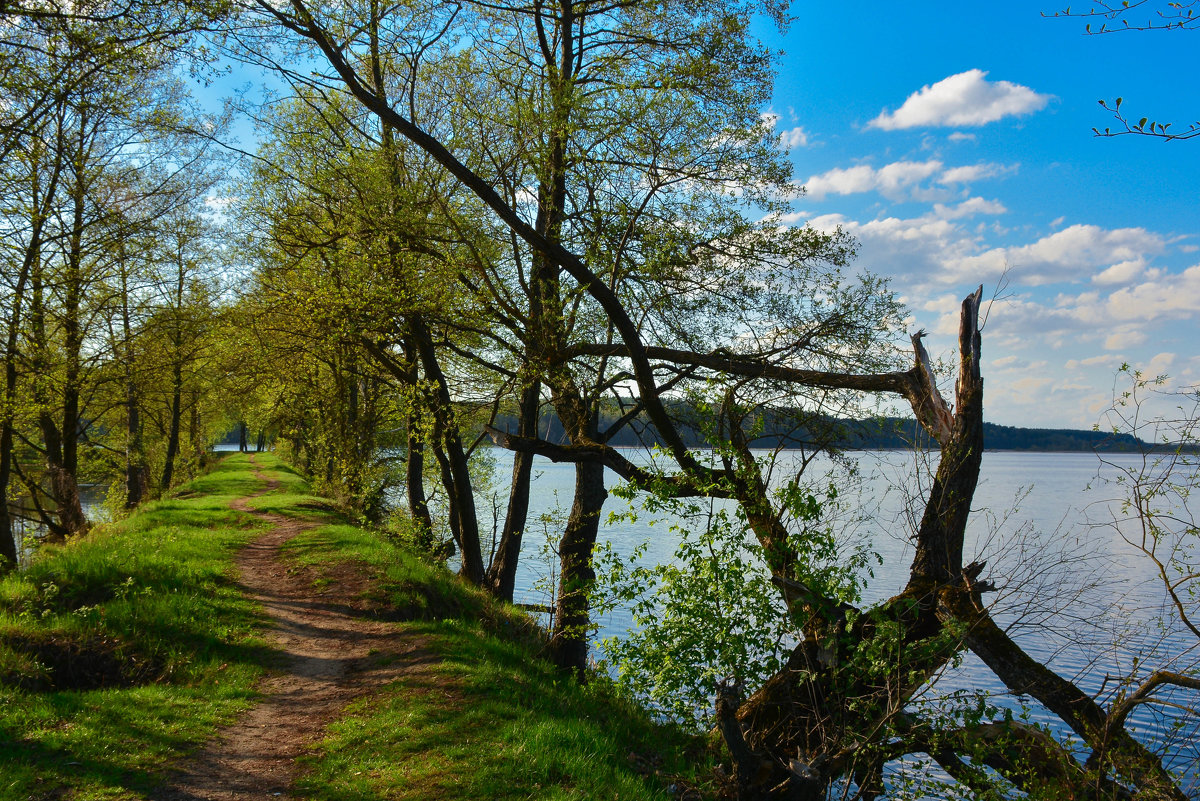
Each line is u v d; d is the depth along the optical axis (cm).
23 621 884
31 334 1836
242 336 1958
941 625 735
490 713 764
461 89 1261
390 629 1132
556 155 1129
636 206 1112
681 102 1035
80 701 729
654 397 938
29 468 2731
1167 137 466
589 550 1319
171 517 1995
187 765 641
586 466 1331
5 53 1009
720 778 706
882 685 715
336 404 2544
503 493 2531
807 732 735
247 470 4875
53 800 542
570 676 1115
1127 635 705
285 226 1564
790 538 733
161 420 3703
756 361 1049
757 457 803
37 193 1781
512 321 1206
